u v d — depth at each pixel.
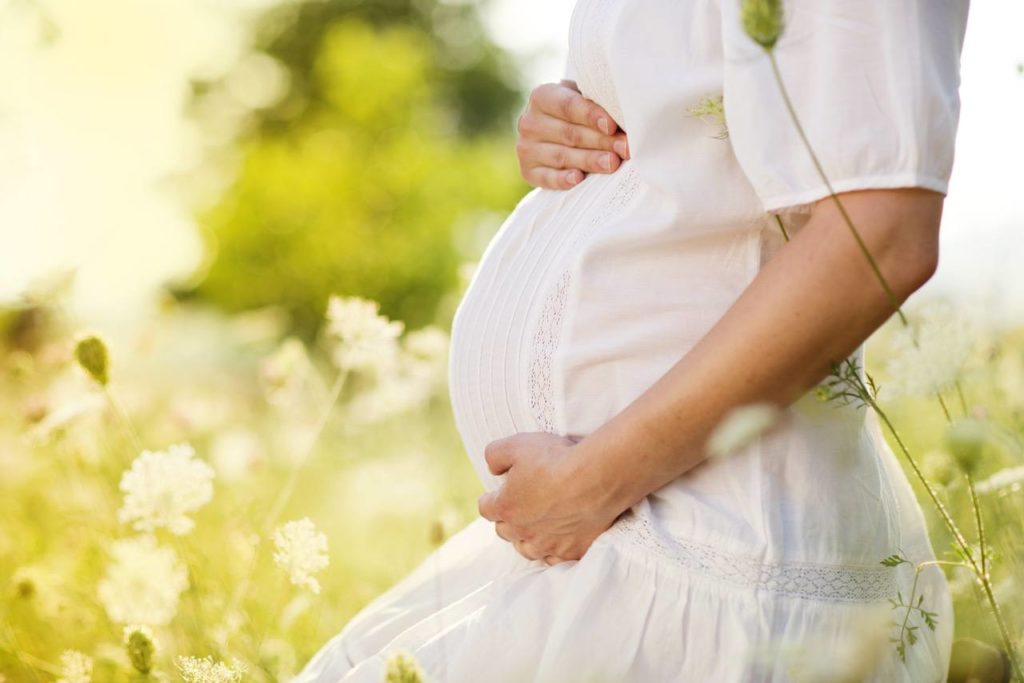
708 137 1.89
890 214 1.64
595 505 1.90
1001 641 2.22
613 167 2.19
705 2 1.89
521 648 1.93
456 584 2.44
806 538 1.84
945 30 1.69
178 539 3.04
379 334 3.61
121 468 4.07
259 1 24.97
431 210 20.75
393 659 1.83
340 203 20.58
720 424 1.75
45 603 3.45
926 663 2.05
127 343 6.84
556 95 2.31
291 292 19.89
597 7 2.14
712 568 1.82
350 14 27.84
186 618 3.02
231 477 4.89
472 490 4.36
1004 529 2.39
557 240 2.21
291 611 3.26
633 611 1.86
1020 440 2.21
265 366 5.49
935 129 1.63
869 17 1.67
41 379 4.73
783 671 1.78
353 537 4.50
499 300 2.29
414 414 4.99
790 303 1.67
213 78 20.86
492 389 2.25
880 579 1.94
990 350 2.74
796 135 1.71
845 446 1.91
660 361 1.94
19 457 4.66
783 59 1.73
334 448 5.75
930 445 3.41
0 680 3.06
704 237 1.91
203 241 19.48
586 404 2.01
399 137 22.48
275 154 21.50
